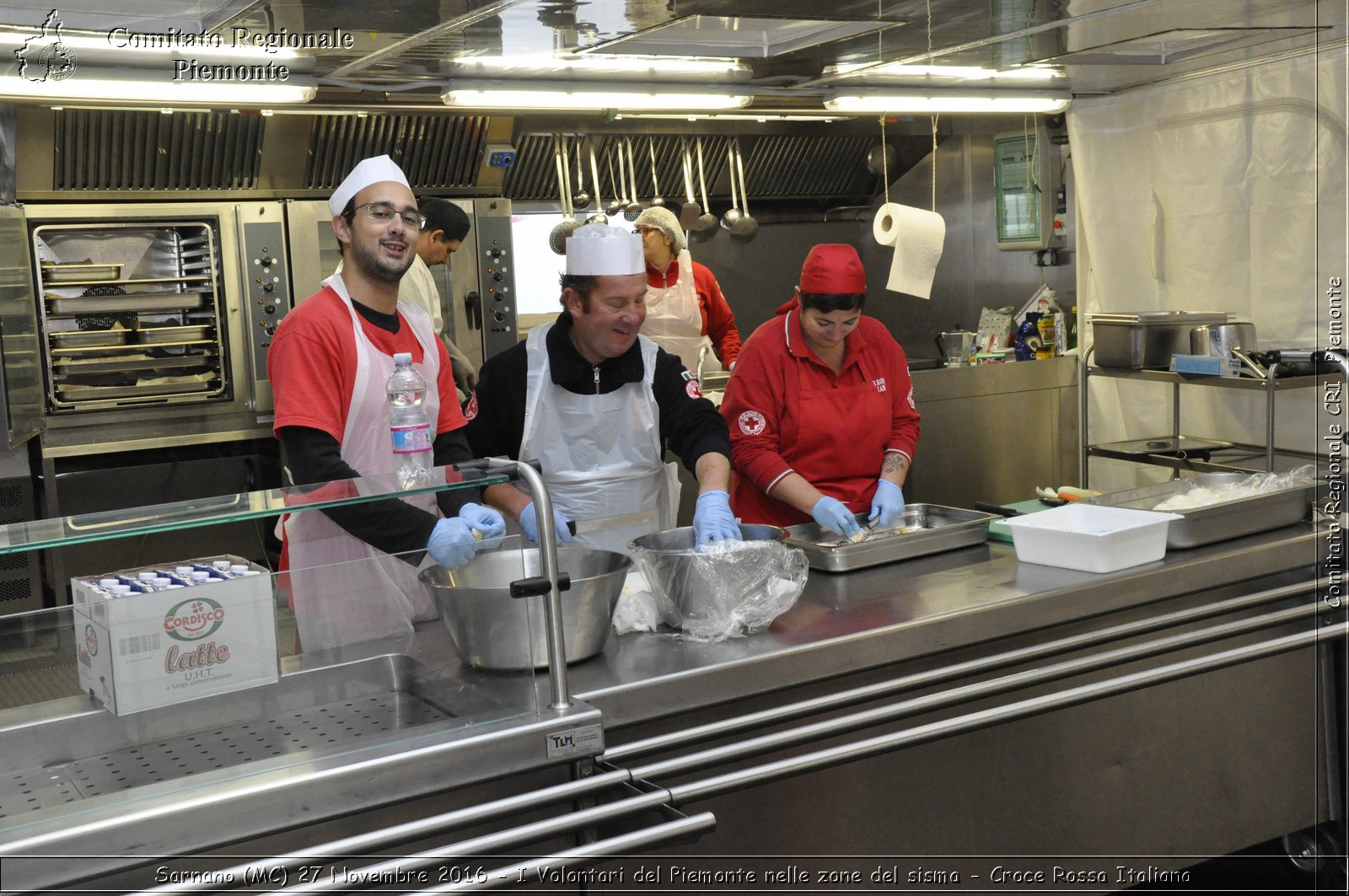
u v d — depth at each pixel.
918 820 2.18
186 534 2.84
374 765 1.50
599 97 3.88
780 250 5.62
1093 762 2.39
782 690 1.98
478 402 2.52
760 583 1.98
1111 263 4.54
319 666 1.53
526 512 2.05
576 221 4.71
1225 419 4.31
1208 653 2.54
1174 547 2.47
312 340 2.12
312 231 4.21
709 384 4.55
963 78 4.15
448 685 1.63
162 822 1.37
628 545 2.13
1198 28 3.44
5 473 3.88
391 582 1.59
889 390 2.90
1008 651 2.22
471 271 4.51
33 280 3.78
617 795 1.74
